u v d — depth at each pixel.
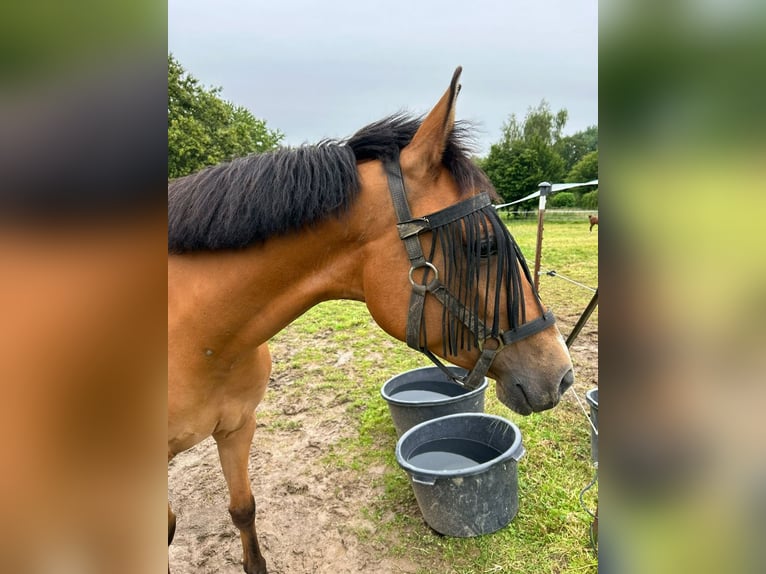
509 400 1.45
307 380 4.57
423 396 3.72
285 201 1.33
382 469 3.07
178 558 2.45
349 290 1.46
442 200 1.37
